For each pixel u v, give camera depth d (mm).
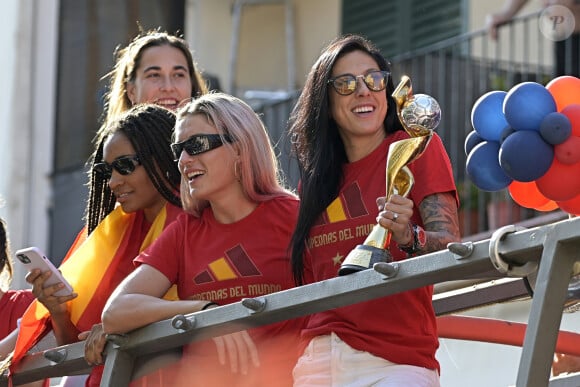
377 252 7777
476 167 8188
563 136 7680
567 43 19250
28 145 27344
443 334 9266
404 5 27062
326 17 28703
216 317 7688
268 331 8812
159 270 8969
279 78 29281
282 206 8945
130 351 8383
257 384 8781
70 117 27328
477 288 8969
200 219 9102
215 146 8828
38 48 27531
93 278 9750
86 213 10750
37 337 9570
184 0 27688
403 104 8000
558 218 17500
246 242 8867
